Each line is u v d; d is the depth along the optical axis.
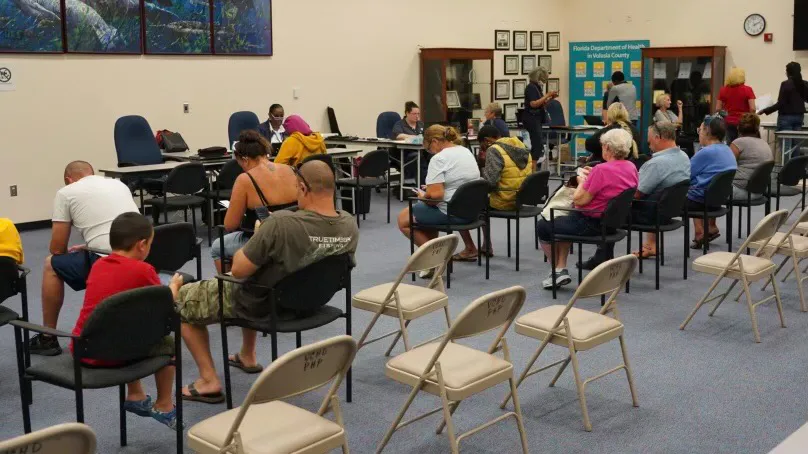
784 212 4.52
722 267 4.46
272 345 3.32
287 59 10.03
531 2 13.09
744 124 6.80
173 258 4.13
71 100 8.22
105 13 8.37
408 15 11.34
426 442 3.23
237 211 4.23
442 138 5.80
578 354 4.21
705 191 5.97
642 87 12.59
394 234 7.47
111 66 8.48
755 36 11.72
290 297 3.31
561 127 10.87
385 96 11.20
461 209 5.58
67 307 5.21
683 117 12.23
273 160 7.88
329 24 10.42
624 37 13.04
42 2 7.89
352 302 3.88
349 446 3.19
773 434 3.28
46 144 8.09
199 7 9.10
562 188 5.47
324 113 10.51
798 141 10.68
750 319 4.79
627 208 5.23
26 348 3.75
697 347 4.32
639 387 3.78
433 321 4.79
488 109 9.37
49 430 1.88
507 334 4.52
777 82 11.62
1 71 7.69
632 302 5.15
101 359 2.84
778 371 3.97
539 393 3.72
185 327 3.55
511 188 6.00
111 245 3.05
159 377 3.22
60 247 4.17
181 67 9.06
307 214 3.30
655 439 3.24
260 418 2.53
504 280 5.72
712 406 3.56
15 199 7.93
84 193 4.13
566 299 5.23
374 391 3.74
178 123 9.10
